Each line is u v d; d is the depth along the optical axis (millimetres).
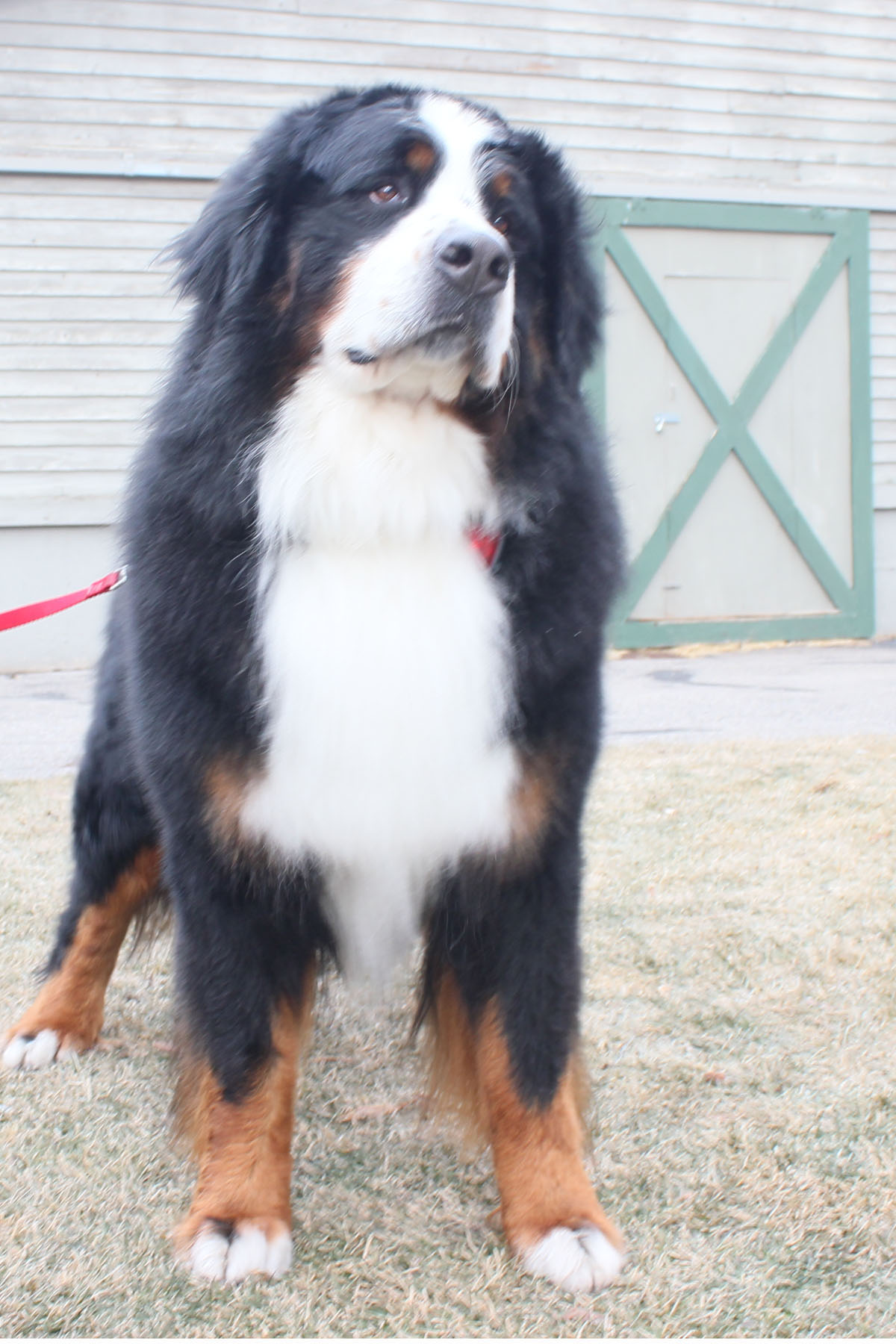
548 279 2182
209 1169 1858
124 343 7977
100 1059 2479
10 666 7977
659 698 6523
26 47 7570
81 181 7789
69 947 2555
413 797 1881
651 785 4508
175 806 1880
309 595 1902
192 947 1902
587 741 1947
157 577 1896
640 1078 2312
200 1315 1644
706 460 8570
